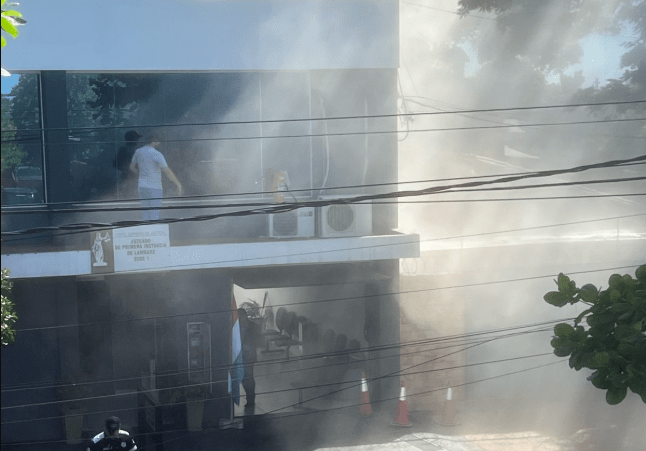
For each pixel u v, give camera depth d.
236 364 14.43
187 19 14.01
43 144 13.66
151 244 13.48
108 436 10.60
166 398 14.62
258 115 14.66
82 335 14.52
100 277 14.50
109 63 13.75
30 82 13.56
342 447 13.80
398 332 15.80
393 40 14.78
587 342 4.77
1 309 9.67
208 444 13.98
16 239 13.77
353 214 14.52
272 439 14.23
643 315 4.68
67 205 13.87
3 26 4.15
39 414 14.60
